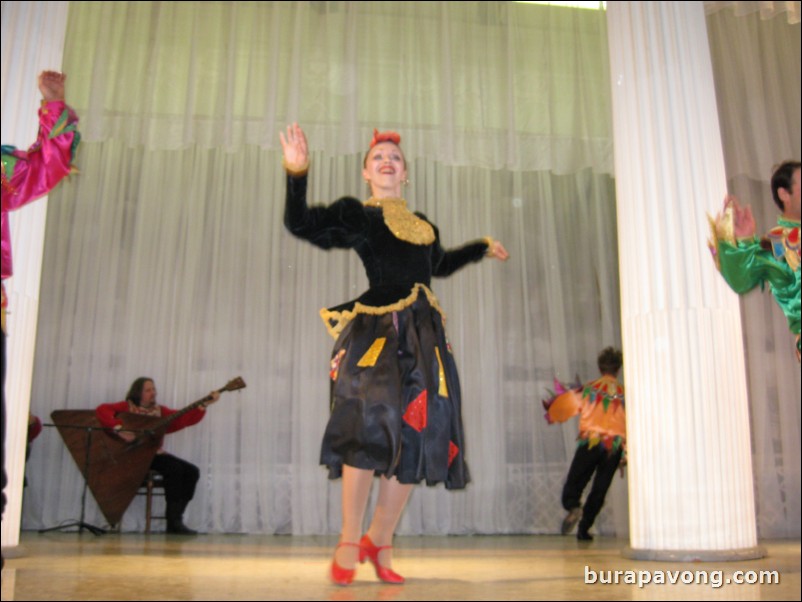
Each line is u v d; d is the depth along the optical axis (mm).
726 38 6387
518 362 6723
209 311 6535
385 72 6293
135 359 6402
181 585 2377
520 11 6434
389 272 2732
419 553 4027
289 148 2660
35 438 5840
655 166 3363
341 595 2148
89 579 2523
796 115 6316
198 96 6117
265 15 6301
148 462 5734
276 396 6438
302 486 6215
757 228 6289
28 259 3254
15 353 3180
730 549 3076
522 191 7035
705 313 3219
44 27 3346
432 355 2652
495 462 6449
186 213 6672
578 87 6465
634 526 3277
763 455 6227
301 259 6660
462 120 6176
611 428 5527
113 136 5941
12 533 3266
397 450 2434
